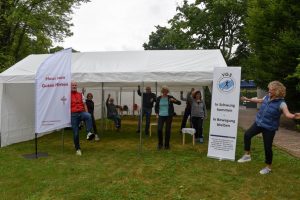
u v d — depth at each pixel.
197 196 5.79
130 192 5.96
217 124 8.53
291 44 14.90
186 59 10.45
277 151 9.51
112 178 6.82
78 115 9.28
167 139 9.98
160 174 7.08
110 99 14.68
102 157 8.85
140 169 7.50
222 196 5.79
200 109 11.30
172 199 5.65
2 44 20.28
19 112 11.59
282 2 16.02
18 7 18.78
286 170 7.34
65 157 8.90
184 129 10.84
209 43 32.56
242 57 31.80
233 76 8.32
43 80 8.69
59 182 6.56
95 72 9.88
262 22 17.31
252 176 6.89
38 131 8.66
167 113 9.91
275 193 5.87
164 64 10.11
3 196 5.81
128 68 10.01
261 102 7.48
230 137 8.37
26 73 10.60
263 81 17.72
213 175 6.99
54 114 8.86
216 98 8.52
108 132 14.16
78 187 6.23
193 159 8.46
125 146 10.60
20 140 11.68
